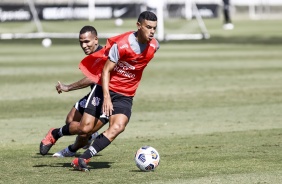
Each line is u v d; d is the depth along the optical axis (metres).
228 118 41.22
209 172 26.23
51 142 29.03
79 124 27.69
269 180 24.81
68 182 24.70
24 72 71.12
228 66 76.50
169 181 24.75
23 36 140.25
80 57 91.06
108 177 25.48
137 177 25.47
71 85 28.50
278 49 102.44
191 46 112.44
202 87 57.31
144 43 26.39
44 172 26.53
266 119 40.66
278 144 32.38
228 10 163.38
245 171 26.36
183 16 171.00
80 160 26.39
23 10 159.50
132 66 26.56
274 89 55.31
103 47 27.91
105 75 26.11
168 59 87.44
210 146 32.09
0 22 155.50
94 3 175.50
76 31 148.88
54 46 114.31
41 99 50.62
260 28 162.25
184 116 42.28
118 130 26.47
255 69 72.56
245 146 31.97
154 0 127.44
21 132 36.78
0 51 103.38
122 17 180.00
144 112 44.12
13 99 50.62
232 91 54.38
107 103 25.89
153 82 61.50
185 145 32.44
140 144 32.88
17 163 28.45
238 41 122.19
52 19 165.50
